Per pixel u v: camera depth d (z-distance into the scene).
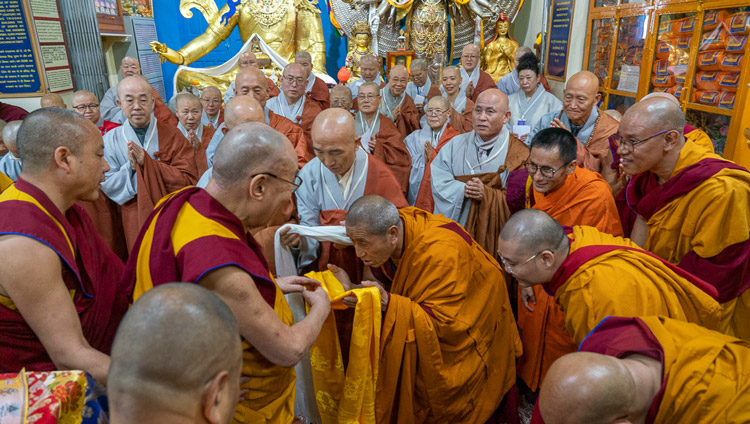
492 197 3.15
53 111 1.61
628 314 1.62
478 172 3.42
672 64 4.45
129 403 0.82
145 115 3.63
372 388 2.10
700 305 1.65
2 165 3.32
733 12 3.58
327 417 2.25
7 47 6.49
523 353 2.73
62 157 1.58
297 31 9.86
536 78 5.53
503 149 3.40
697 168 2.14
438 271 2.14
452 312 2.15
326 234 2.32
